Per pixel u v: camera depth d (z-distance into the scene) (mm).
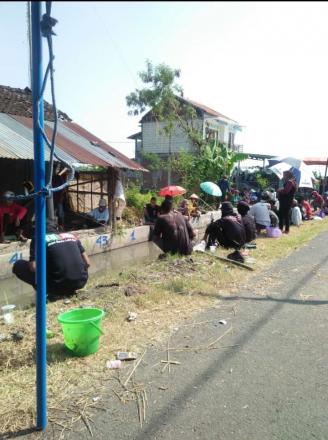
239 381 3383
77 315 3980
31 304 6711
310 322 4691
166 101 23578
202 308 5129
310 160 27250
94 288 5918
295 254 8586
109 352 3869
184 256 7750
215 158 19891
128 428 2795
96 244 10914
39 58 2398
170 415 2928
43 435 2723
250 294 5738
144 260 10445
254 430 2770
